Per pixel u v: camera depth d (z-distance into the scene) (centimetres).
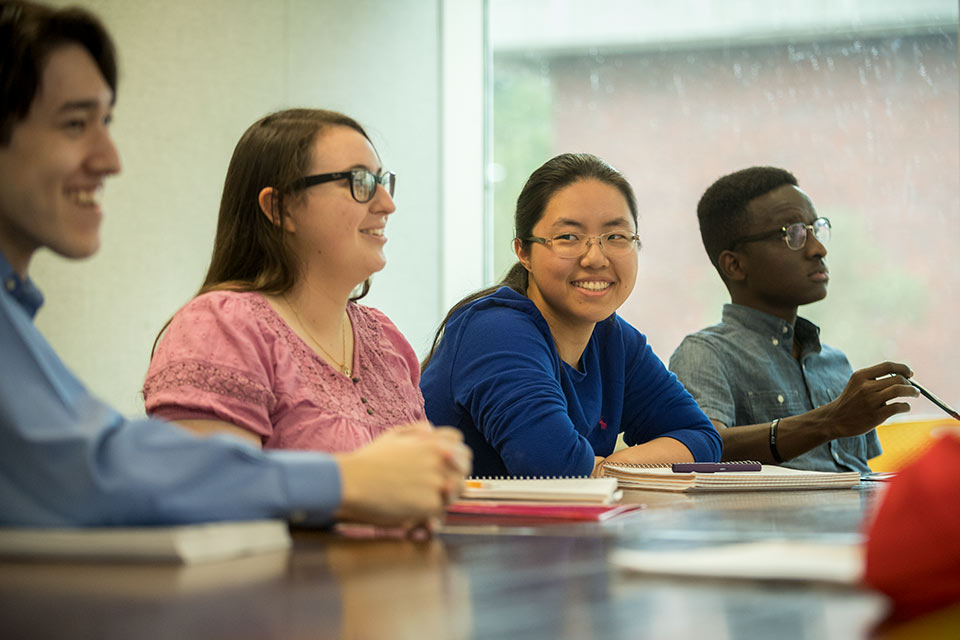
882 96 387
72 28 93
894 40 387
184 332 131
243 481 85
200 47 346
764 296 253
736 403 243
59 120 92
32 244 98
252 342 133
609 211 189
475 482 128
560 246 188
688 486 149
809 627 54
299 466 88
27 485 80
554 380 178
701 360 242
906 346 381
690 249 404
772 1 398
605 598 63
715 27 404
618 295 191
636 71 411
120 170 98
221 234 150
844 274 387
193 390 126
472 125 412
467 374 181
